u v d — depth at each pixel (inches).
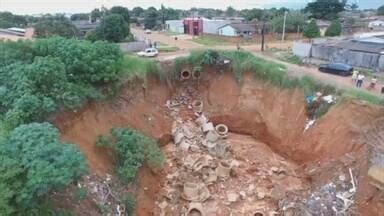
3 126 595.5
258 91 1037.2
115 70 874.8
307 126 896.3
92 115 789.9
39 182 460.8
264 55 1503.4
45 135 520.7
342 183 721.0
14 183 473.4
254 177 830.5
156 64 1050.1
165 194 761.0
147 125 928.9
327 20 3019.2
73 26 1978.3
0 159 484.7
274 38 2247.8
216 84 1101.7
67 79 774.5
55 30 1814.7
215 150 906.1
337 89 913.5
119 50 912.3
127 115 886.4
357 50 1428.4
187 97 1091.9
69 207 561.6
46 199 525.0
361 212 653.9
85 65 801.6
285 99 974.4
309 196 732.0
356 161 739.4
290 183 808.3
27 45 815.1
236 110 1045.8
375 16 3540.8
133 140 768.3
